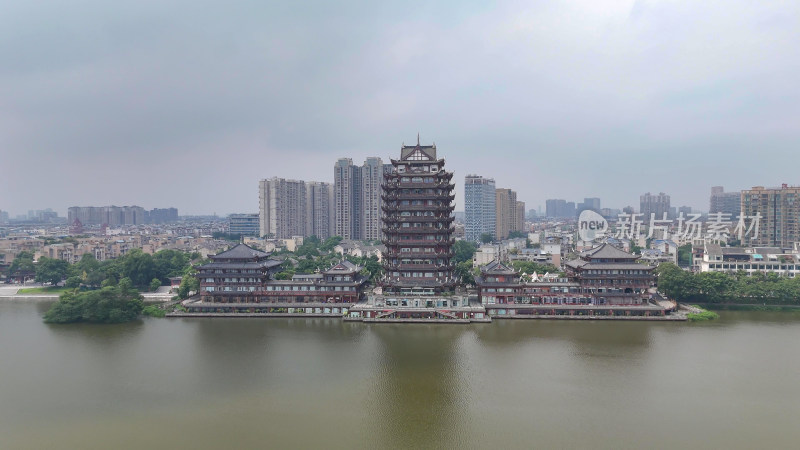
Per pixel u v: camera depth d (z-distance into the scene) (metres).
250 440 79.75
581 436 80.19
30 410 90.81
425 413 88.62
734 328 141.50
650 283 157.00
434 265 163.38
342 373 107.94
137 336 138.25
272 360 116.69
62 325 151.75
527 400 93.56
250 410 90.25
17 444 78.88
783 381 101.31
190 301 170.88
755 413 87.50
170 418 87.25
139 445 78.44
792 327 142.50
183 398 95.50
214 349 125.44
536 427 83.19
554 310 156.25
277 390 98.94
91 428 83.88
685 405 90.88
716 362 112.56
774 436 79.75
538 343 128.25
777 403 91.25
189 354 121.56
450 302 157.38
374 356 119.06
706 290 166.25
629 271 158.12
